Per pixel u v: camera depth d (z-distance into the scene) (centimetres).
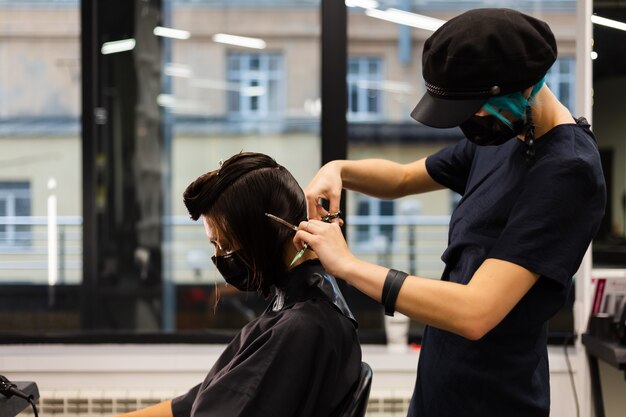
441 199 491
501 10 121
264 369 125
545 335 143
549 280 126
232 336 298
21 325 453
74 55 488
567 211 124
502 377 137
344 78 294
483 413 138
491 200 137
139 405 274
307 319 128
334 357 129
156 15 456
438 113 121
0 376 166
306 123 521
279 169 131
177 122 481
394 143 507
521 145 134
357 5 479
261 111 511
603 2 233
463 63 117
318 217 152
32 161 489
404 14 471
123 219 459
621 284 231
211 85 496
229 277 135
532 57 117
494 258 125
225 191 128
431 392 144
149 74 456
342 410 131
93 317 452
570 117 133
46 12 483
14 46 485
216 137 495
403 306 123
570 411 274
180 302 473
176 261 478
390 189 171
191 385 280
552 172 125
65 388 280
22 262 470
